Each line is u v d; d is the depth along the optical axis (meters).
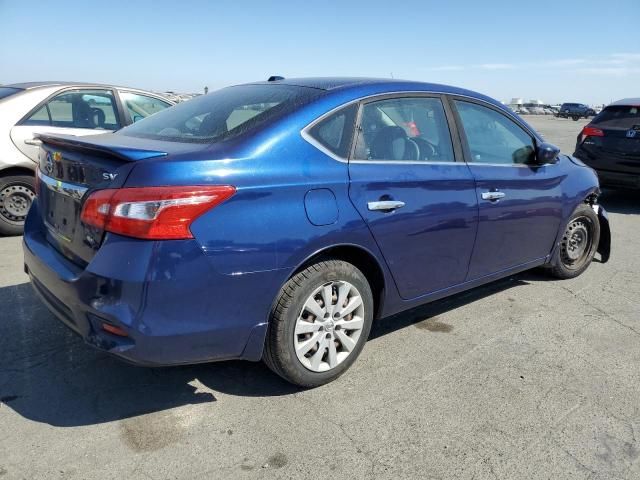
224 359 2.75
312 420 2.82
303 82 3.44
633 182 8.18
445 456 2.57
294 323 2.87
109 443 2.59
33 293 4.30
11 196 5.91
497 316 4.21
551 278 5.09
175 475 2.39
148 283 2.39
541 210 4.32
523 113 84.56
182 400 2.97
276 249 2.67
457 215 3.55
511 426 2.81
